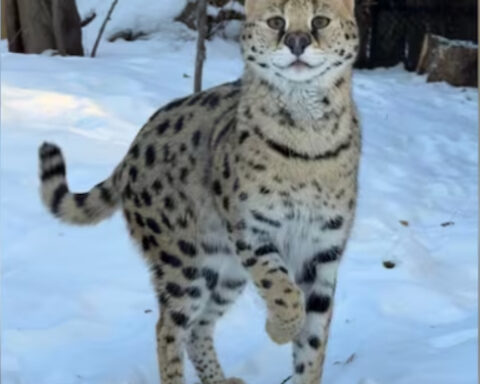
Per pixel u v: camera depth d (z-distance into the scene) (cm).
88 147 229
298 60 118
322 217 125
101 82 285
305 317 126
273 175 122
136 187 140
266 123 122
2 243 184
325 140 121
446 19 418
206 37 390
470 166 267
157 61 338
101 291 168
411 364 140
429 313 167
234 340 156
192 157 134
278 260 125
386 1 420
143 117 260
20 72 284
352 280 178
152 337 155
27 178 209
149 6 399
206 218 133
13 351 148
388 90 361
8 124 239
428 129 302
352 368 142
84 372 143
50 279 172
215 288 141
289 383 141
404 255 188
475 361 139
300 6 119
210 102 137
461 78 382
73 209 147
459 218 217
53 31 350
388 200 221
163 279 138
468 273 184
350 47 122
